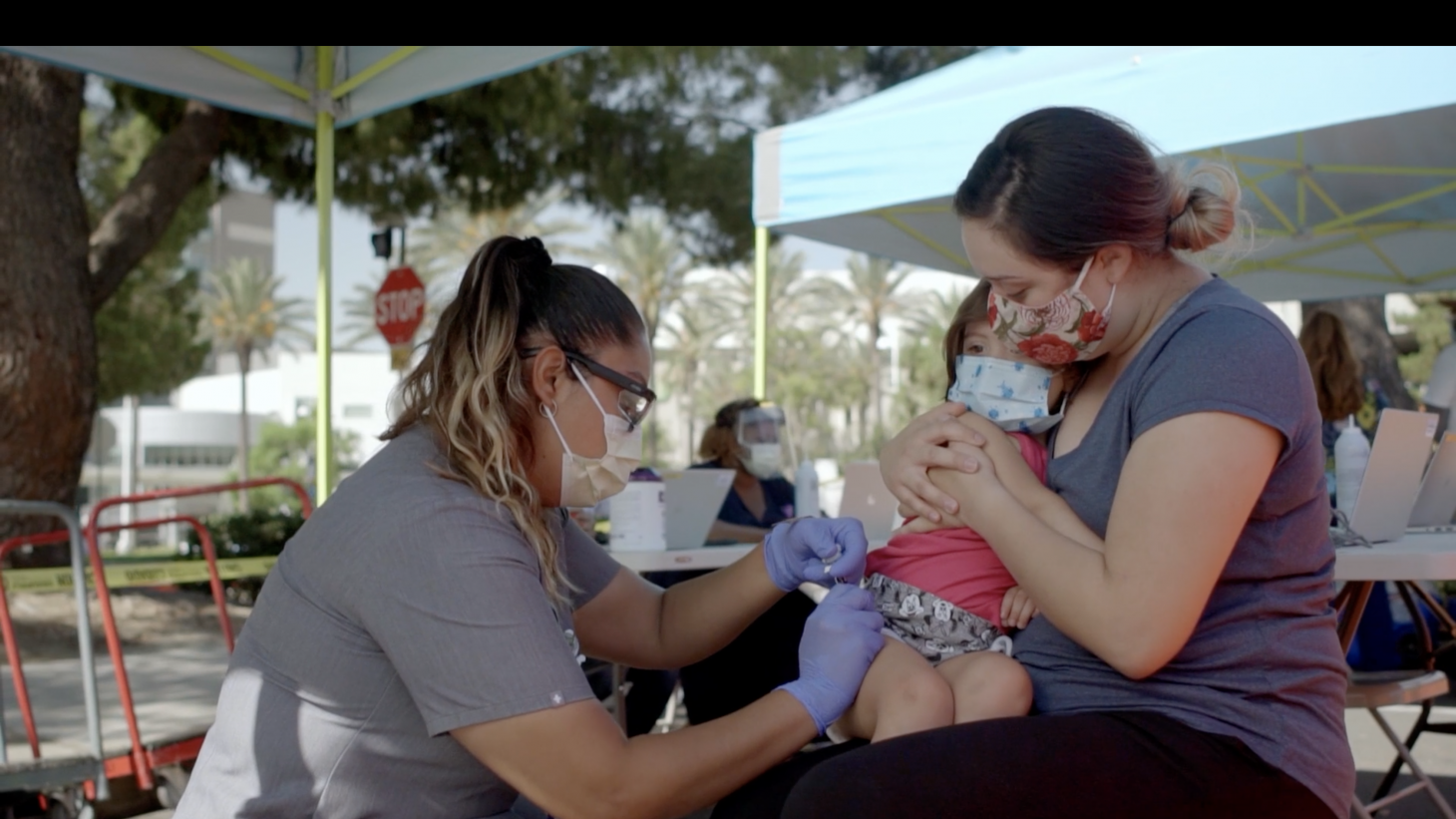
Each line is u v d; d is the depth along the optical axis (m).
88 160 14.02
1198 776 1.35
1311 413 1.44
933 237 6.52
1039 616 1.67
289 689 1.59
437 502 1.53
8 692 4.94
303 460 39.56
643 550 3.16
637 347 1.72
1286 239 6.76
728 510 4.91
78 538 3.55
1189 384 1.41
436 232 32.84
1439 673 3.04
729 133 12.49
